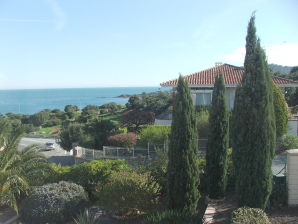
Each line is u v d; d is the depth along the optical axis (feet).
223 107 37.19
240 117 28.48
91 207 40.98
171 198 32.40
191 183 31.99
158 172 41.83
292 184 32.37
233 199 36.65
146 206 35.91
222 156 36.68
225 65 103.24
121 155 72.28
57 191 38.75
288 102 138.10
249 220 24.44
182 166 31.78
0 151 43.91
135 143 77.51
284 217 29.45
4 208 42.47
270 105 28.25
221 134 36.76
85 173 45.47
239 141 28.48
